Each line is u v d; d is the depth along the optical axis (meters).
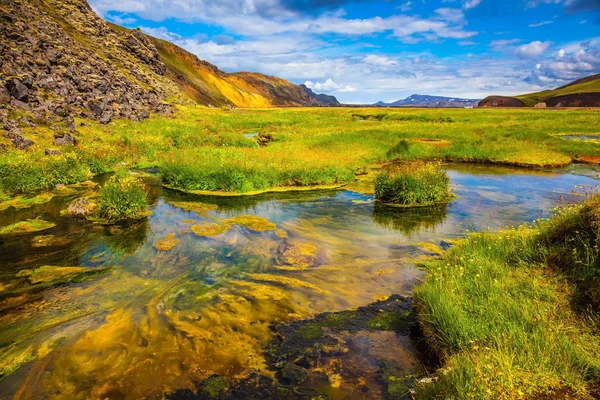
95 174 16.55
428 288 5.66
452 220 10.80
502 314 4.68
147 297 6.38
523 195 13.59
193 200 13.10
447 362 4.27
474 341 4.30
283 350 4.92
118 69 45.31
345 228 10.22
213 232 9.73
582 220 5.90
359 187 15.06
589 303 4.75
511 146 23.02
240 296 6.40
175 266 7.68
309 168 16.30
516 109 82.75
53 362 4.68
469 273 6.05
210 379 4.38
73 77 28.11
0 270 7.41
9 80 20.22
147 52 73.12
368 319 5.66
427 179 13.20
